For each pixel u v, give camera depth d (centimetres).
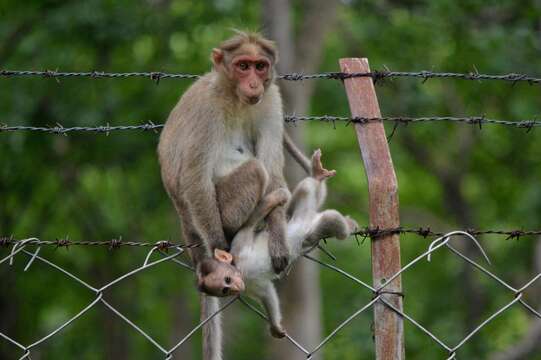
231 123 986
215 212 954
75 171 2336
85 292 2450
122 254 2395
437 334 2355
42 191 2406
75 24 2080
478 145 2636
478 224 2723
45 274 2412
